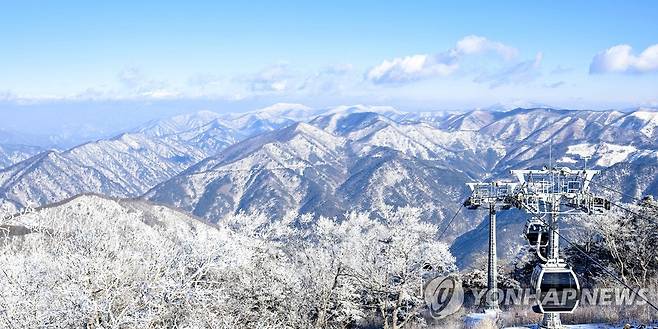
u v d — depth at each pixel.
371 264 38.41
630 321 22.44
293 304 34.66
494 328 25.42
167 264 22.59
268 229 37.59
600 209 20.69
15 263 22.22
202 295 20.31
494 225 29.34
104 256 20.88
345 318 39.41
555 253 20.42
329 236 40.12
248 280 32.28
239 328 27.52
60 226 24.97
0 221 27.80
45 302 18.75
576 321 23.84
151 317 18.75
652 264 38.41
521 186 22.77
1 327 18.30
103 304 18.28
